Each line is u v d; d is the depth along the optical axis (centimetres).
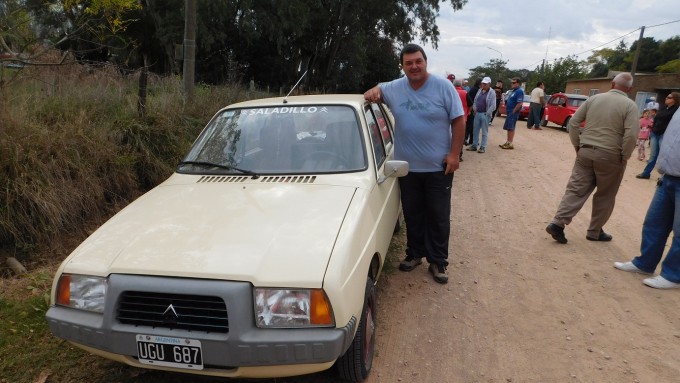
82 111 575
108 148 558
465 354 320
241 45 2352
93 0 571
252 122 374
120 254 244
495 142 1367
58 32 680
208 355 221
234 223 263
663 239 429
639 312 376
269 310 221
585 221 604
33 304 358
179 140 668
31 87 621
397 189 436
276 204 286
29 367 294
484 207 670
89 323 235
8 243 438
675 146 394
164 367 230
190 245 244
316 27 2539
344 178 324
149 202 306
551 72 4734
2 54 554
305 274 224
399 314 371
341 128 358
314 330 220
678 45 6331
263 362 219
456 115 379
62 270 247
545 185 812
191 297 225
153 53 2280
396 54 3528
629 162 1125
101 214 530
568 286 423
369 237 283
